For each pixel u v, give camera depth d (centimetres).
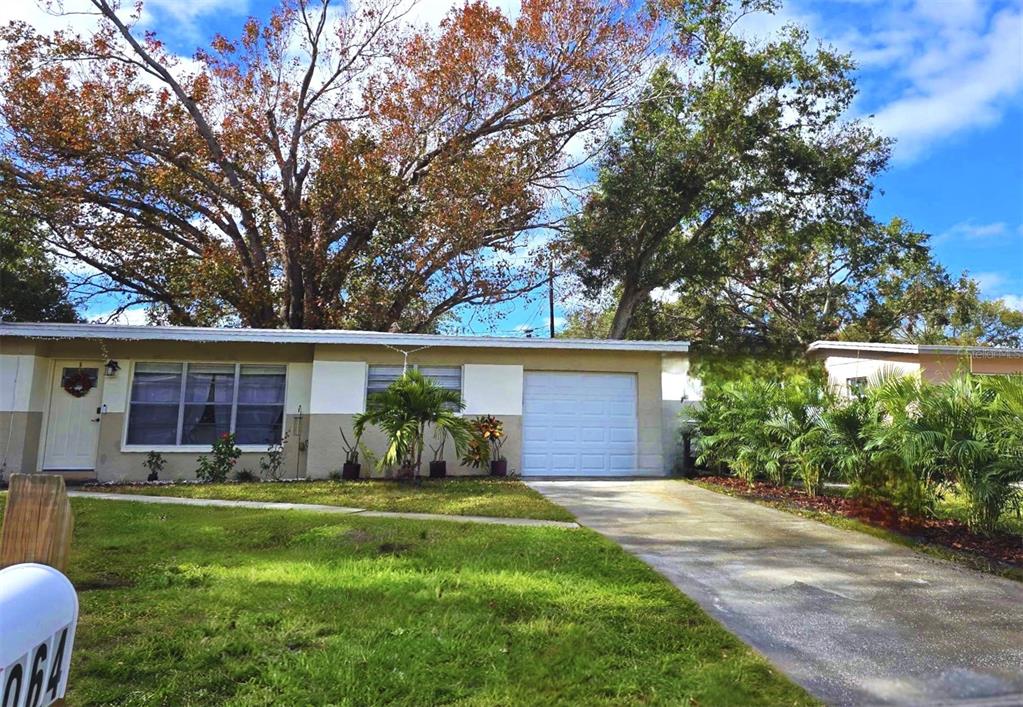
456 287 2317
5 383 1254
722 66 2195
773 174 2194
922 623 479
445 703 342
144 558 601
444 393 1173
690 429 1361
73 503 919
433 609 469
